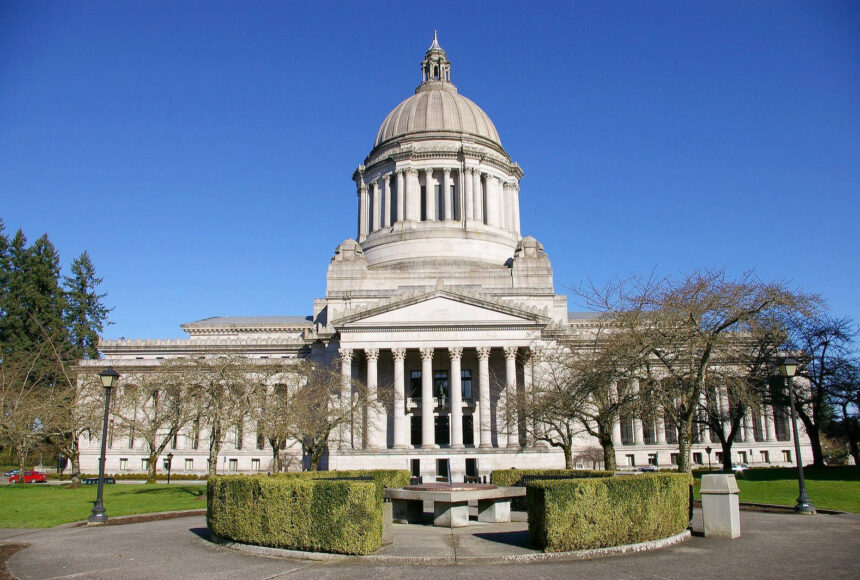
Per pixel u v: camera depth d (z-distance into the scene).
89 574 21.58
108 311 126.81
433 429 76.62
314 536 24.39
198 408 62.12
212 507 28.34
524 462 73.56
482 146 106.44
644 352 43.91
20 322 107.94
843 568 20.95
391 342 77.69
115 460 95.38
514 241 104.25
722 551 24.17
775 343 54.53
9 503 46.28
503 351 79.62
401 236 99.44
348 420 66.44
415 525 32.69
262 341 99.38
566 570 21.30
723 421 67.94
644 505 24.95
